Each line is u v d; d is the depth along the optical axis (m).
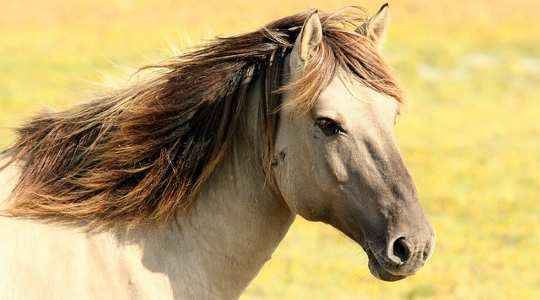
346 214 8.08
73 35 61.41
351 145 7.94
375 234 7.90
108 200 8.43
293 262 23.02
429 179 33.06
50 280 7.96
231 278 8.80
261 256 8.88
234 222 8.72
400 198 7.86
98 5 70.06
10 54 54.78
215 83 8.48
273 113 8.31
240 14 63.47
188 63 8.60
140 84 8.73
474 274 22.56
